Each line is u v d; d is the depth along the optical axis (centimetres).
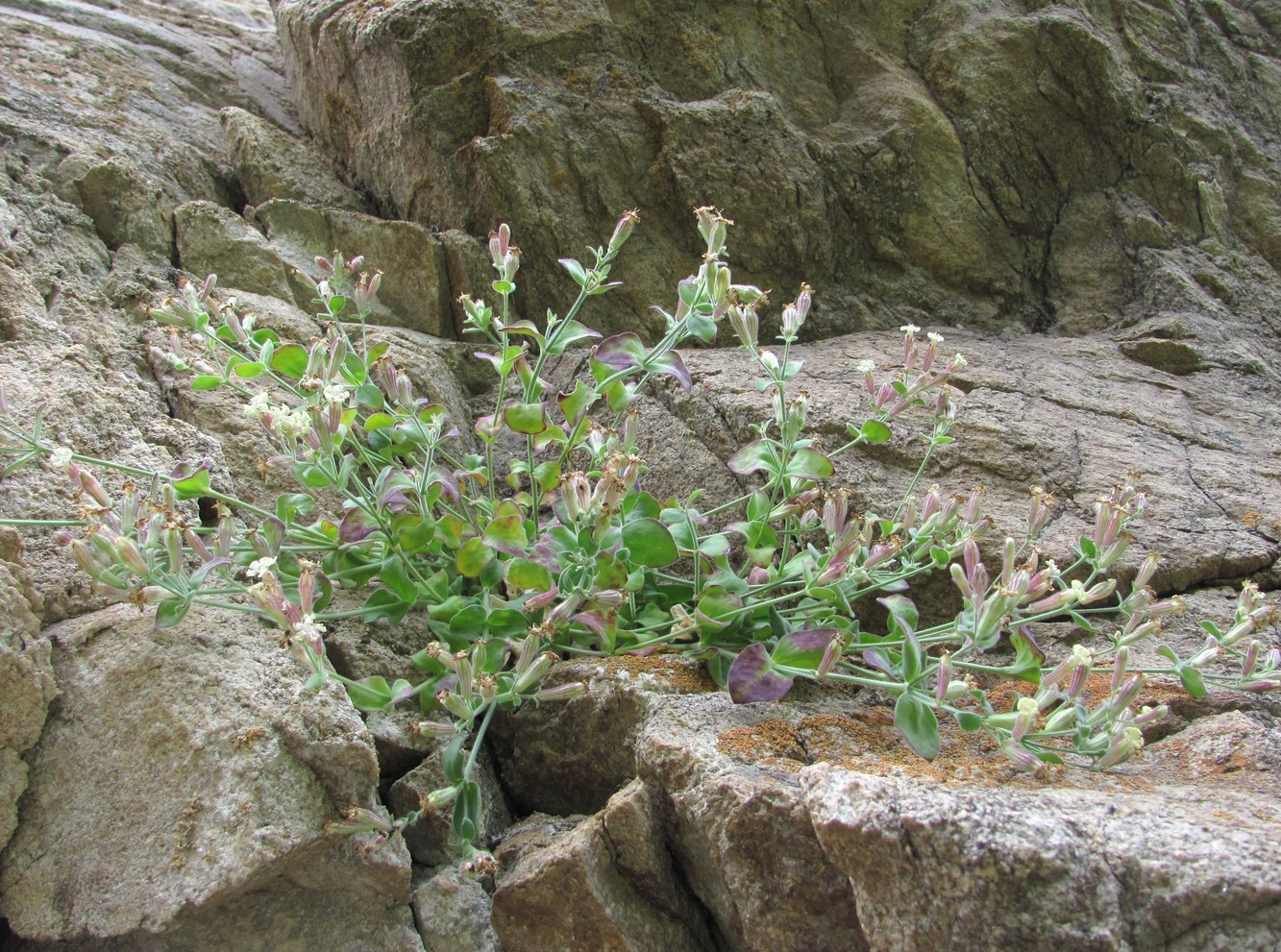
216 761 39
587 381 66
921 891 34
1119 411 65
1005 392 65
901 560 49
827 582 44
